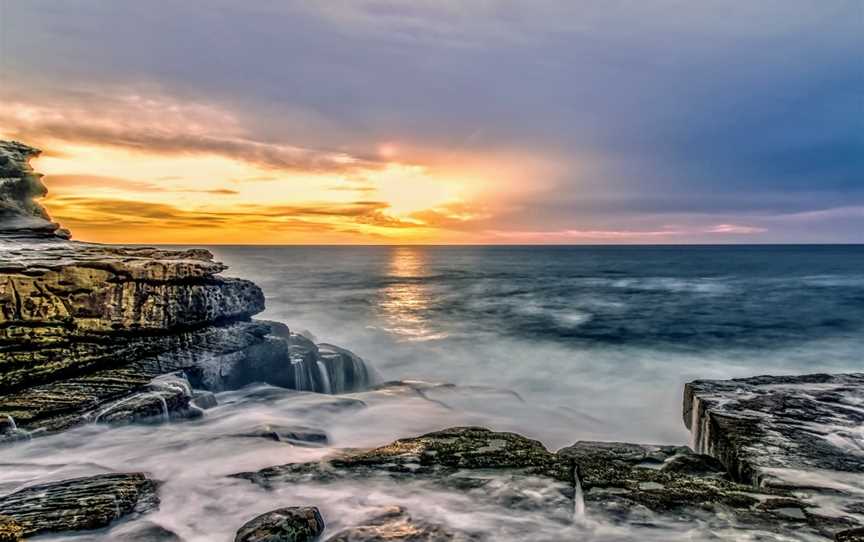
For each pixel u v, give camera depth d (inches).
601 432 505.4
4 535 199.8
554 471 261.7
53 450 313.9
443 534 202.2
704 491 233.1
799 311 1405.0
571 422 525.7
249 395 466.3
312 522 205.0
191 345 452.1
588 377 774.5
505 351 936.9
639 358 888.9
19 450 312.2
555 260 5068.9
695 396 350.3
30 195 688.4
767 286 2103.8
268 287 2097.7
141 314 433.4
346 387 631.2
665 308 1498.5
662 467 277.6
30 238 543.2
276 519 202.7
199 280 478.0
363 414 457.1
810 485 232.7
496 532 203.8
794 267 3405.5
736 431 288.0
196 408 397.7
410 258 5836.6
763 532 196.5
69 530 209.5
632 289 2062.0
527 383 744.3
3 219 577.9
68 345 398.6
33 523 211.2
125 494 240.2
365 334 1077.1
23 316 386.9
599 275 2881.4
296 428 378.9
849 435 283.4
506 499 232.5
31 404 350.6
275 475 268.5
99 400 369.4
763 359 881.5
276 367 518.6
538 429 491.2
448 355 906.7
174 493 252.4
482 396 580.7
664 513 214.2
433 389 601.9
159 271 447.8
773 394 347.3
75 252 472.1
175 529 217.8
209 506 237.6
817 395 345.4
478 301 1685.5
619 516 213.0
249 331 502.9
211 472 278.7
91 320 413.1
